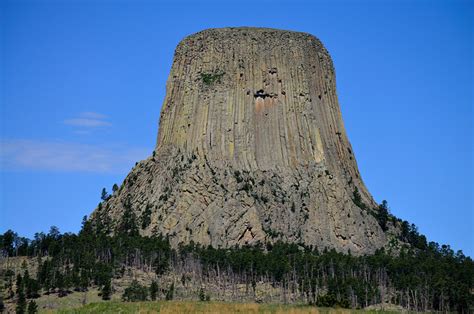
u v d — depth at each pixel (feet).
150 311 547.90
